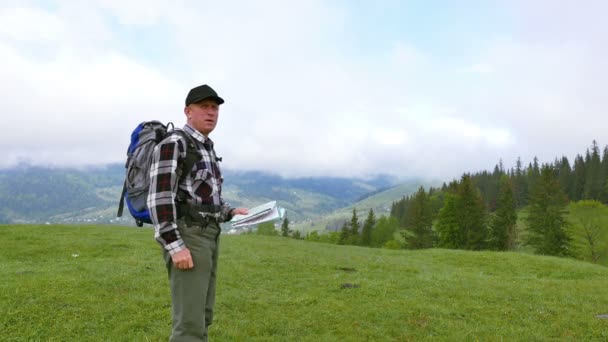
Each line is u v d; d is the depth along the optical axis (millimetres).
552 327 8906
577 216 61406
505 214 70750
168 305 9219
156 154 4316
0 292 9219
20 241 18438
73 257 16062
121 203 4824
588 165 124500
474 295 11812
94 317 8219
